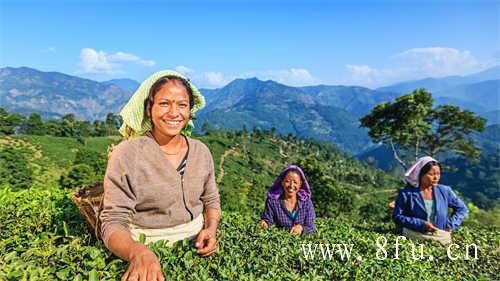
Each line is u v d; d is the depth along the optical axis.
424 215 5.19
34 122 111.19
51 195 4.54
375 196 94.06
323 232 4.95
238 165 113.00
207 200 2.56
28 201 4.09
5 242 2.58
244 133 157.00
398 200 5.42
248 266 2.61
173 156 2.29
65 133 116.06
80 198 2.61
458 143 24.50
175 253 2.28
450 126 24.11
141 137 2.19
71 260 2.12
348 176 122.94
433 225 5.18
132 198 2.11
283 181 5.02
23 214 3.51
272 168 125.69
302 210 5.00
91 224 2.56
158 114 2.16
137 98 2.28
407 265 3.69
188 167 2.32
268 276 2.52
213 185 2.59
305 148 156.25
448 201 5.27
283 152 148.88
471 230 6.12
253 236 3.64
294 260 3.19
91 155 63.41
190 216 2.38
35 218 3.44
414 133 24.19
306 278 2.76
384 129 24.61
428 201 5.22
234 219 4.50
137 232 2.25
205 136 143.12
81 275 1.97
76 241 2.32
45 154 88.31
